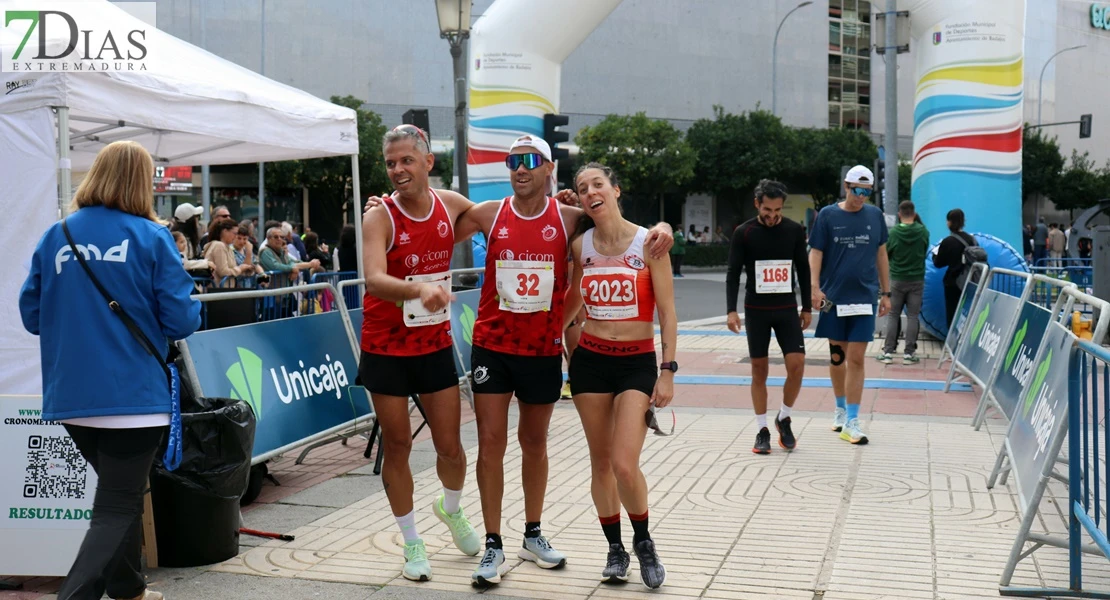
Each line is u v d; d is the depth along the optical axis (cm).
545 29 1378
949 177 1399
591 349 414
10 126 540
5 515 428
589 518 521
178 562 442
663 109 4944
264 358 603
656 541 475
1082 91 6088
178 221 1161
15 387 545
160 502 437
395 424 422
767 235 670
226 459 446
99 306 344
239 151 927
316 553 464
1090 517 400
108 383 341
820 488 579
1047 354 516
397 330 415
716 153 4456
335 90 4144
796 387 679
